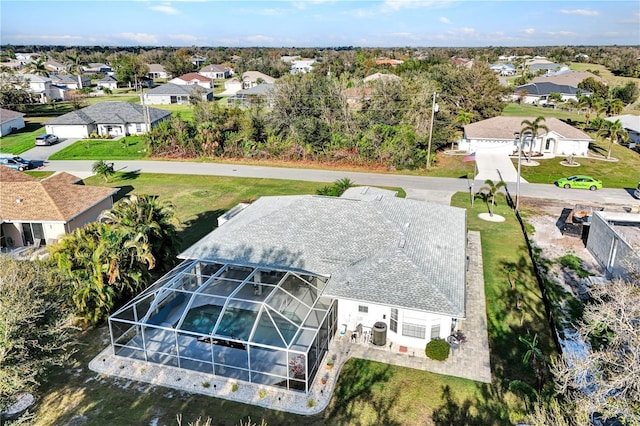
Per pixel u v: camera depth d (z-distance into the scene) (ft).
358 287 68.49
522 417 53.47
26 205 108.27
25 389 51.01
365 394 59.00
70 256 74.79
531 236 111.34
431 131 179.93
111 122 241.14
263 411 56.39
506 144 198.70
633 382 40.42
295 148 196.95
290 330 62.18
